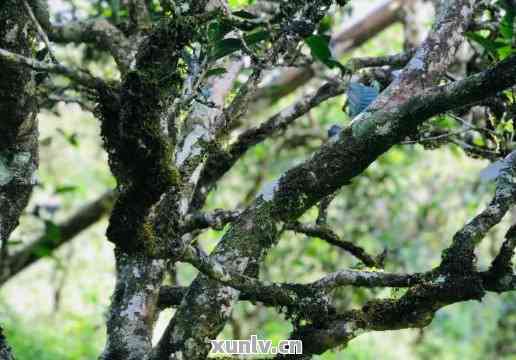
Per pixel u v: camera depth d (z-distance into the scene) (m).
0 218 2.16
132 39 2.86
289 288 2.08
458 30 2.27
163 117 1.76
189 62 2.03
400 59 2.87
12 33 1.96
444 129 2.69
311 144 5.41
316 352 2.09
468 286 1.99
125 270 2.36
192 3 1.86
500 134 2.57
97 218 4.56
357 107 2.47
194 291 2.14
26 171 2.17
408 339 8.47
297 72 4.34
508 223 5.75
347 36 4.68
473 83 1.86
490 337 8.02
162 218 1.96
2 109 2.02
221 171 2.76
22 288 8.49
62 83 3.78
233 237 2.11
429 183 6.48
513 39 2.53
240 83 3.06
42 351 6.44
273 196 2.12
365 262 2.49
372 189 5.91
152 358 2.13
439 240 6.48
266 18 1.98
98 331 7.43
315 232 2.47
